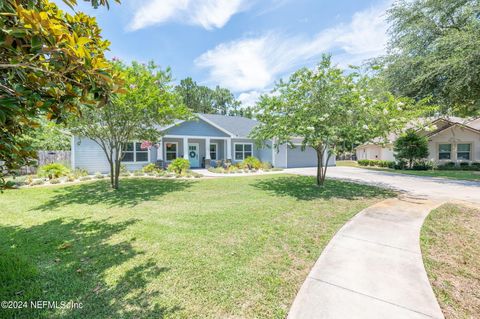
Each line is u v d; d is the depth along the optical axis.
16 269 2.92
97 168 13.89
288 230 4.29
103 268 2.98
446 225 4.53
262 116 8.96
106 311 2.21
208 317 2.14
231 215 5.26
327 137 7.08
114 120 8.23
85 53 1.76
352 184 9.86
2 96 1.74
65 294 2.46
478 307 2.27
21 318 2.12
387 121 7.47
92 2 2.39
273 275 2.81
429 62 11.41
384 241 3.77
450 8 11.63
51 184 9.86
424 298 2.36
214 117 21.75
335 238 3.90
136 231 4.30
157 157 15.89
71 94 1.98
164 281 2.70
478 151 17.00
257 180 11.31
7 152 2.31
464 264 3.07
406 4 12.80
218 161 17.84
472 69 9.70
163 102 8.20
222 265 3.05
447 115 14.27
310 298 2.36
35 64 1.72
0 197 7.42
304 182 10.52
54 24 1.71
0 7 1.49
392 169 17.91
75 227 4.55
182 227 4.49
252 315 2.16
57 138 17.59
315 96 7.84
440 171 15.55
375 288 2.53
